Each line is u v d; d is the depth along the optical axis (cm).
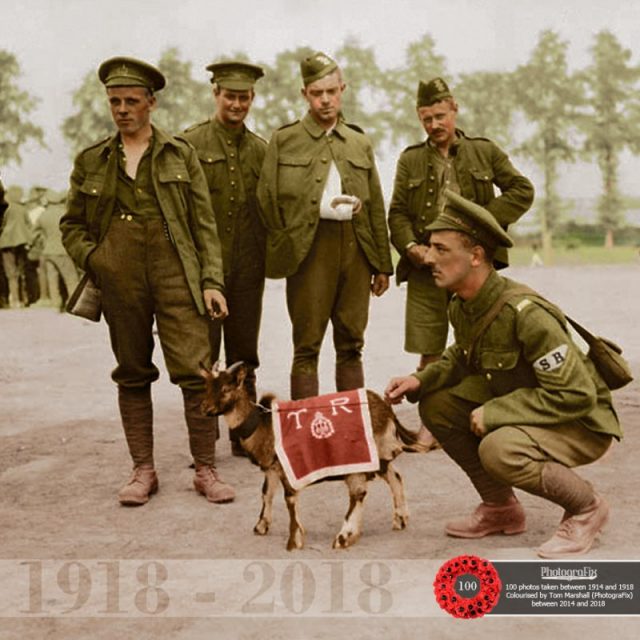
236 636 334
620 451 594
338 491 523
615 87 4878
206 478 528
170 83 4306
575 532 406
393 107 4544
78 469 597
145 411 536
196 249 535
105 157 521
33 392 893
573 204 5075
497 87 4859
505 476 402
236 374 437
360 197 599
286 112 4484
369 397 432
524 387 412
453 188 613
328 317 607
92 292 537
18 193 1881
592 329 1280
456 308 426
